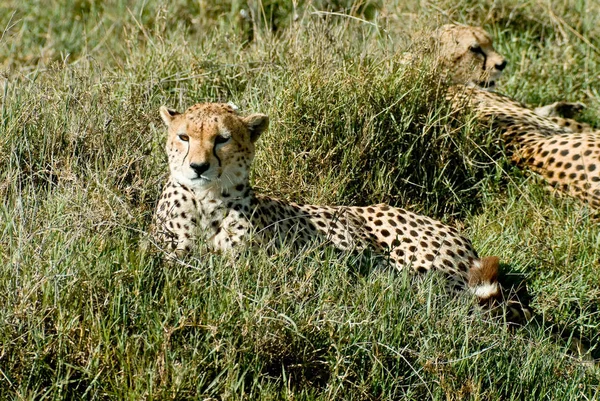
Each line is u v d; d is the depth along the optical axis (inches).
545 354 343.0
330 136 454.0
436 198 460.1
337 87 464.8
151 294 313.4
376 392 306.8
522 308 369.7
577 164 482.3
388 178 450.9
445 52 565.6
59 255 313.4
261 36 566.6
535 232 436.8
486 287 362.9
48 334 298.5
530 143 510.0
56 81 468.1
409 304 338.6
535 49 651.5
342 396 302.7
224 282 326.6
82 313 305.3
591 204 475.8
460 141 473.7
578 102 589.9
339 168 452.4
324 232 379.6
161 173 408.5
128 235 337.4
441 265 388.5
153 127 437.4
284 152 451.2
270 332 305.0
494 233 434.6
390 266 376.5
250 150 362.6
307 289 325.7
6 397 282.2
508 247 425.7
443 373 309.4
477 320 342.3
